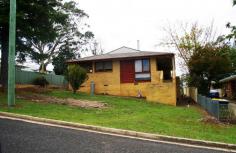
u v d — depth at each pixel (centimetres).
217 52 3656
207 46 3772
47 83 3650
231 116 1806
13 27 1675
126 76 3209
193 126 1477
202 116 1878
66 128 1208
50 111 1591
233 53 3512
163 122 1512
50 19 2391
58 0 2502
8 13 2117
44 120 1330
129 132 1189
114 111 1861
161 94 2720
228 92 4984
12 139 933
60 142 945
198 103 2909
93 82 3050
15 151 804
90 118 1488
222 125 1606
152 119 1591
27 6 2198
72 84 2750
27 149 832
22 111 1498
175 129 1320
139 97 3086
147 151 912
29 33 2345
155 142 1070
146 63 3167
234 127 1570
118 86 3219
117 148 923
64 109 1730
